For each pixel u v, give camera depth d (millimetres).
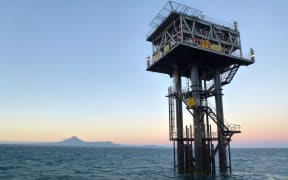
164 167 59688
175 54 35000
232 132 34281
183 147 36625
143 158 104438
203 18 36812
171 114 38406
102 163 72875
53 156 108062
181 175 35281
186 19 35250
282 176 40094
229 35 38250
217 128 35469
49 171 49344
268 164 65938
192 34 34812
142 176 41750
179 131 37062
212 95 37625
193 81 35625
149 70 42844
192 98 34438
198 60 36250
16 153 125688
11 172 46312
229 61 37156
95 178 40188
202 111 34094
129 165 65938
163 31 39844
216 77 37719
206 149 34000
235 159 90500
